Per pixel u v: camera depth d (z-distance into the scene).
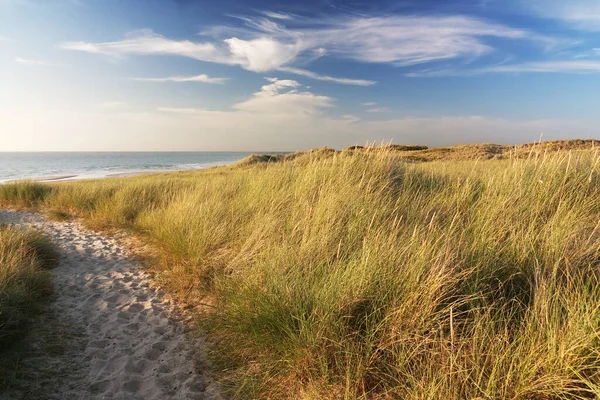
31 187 12.52
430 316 2.36
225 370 2.77
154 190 10.20
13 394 2.47
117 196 9.67
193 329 3.50
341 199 4.52
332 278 2.80
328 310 2.55
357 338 2.50
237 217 5.62
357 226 3.80
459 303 2.38
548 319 2.10
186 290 4.38
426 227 3.63
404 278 2.63
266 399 2.38
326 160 6.35
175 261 5.25
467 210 4.10
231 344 2.98
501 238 3.20
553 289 2.32
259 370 2.61
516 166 4.77
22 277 4.14
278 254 3.57
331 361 2.41
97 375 2.83
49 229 8.09
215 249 5.07
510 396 1.79
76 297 4.38
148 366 2.95
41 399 2.47
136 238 7.02
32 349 3.09
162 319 3.77
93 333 3.50
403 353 2.16
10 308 3.27
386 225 3.80
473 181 5.14
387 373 2.23
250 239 4.46
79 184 14.04
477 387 1.77
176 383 2.71
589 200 3.84
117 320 3.76
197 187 8.84
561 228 3.09
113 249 6.44
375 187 5.10
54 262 5.66
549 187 4.03
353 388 2.16
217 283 4.14
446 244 2.91
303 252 3.48
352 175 5.43
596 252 2.73
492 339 2.08
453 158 24.12
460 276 2.64
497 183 4.50
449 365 1.99
